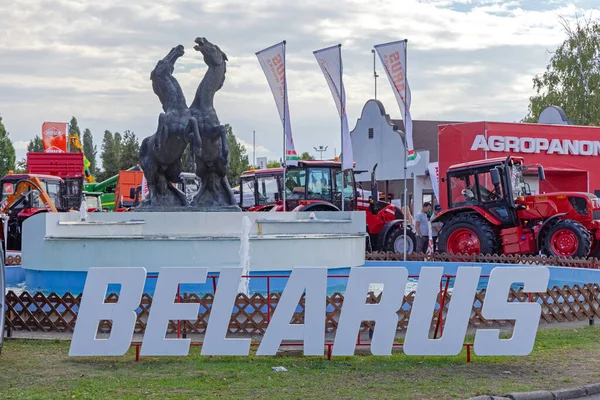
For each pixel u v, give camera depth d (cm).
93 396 714
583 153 2959
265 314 1044
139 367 845
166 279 859
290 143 2164
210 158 1725
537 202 2019
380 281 865
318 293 864
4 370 830
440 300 977
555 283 1619
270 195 2697
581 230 1925
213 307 862
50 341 1007
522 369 845
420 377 802
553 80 4750
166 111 1712
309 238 1525
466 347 916
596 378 802
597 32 4669
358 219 1747
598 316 1212
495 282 866
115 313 854
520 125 2877
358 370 833
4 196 2989
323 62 2153
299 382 775
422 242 2425
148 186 1766
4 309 980
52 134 3975
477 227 2058
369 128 4438
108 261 1464
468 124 2844
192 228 1633
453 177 2173
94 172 8338
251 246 1472
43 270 1523
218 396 717
